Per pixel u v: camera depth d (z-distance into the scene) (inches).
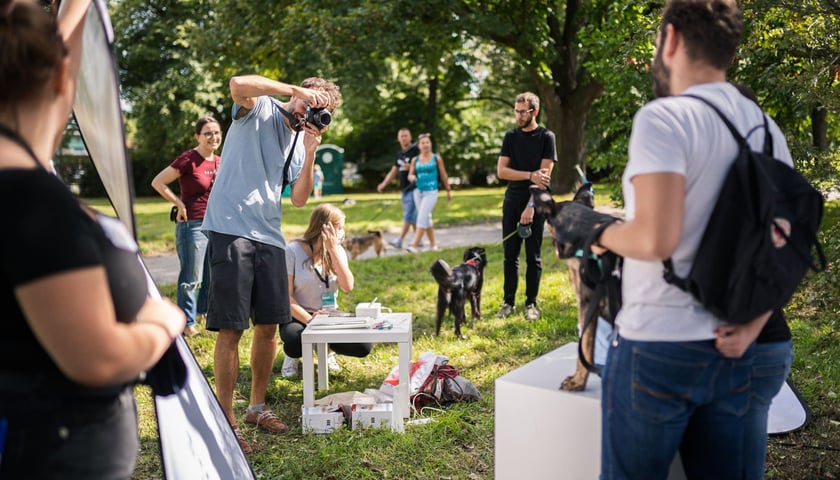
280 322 154.6
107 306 55.0
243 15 622.5
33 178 53.7
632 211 69.9
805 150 177.0
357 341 165.2
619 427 72.4
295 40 589.3
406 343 165.0
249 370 207.9
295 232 522.6
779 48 183.0
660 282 68.8
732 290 65.4
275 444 153.6
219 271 146.2
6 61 54.8
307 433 158.1
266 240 149.6
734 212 65.3
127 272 60.8
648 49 256.2
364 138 1338.6
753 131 70.4
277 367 212.2
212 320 147.2
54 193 54.3
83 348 53.1
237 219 146.6
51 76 57.7
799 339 203.9
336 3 573.9
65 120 66.2
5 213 51.9
